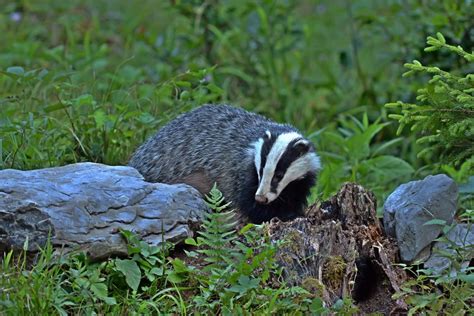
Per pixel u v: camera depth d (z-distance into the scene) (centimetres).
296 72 2052
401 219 1027
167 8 1877
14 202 985
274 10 1886
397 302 965
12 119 1342
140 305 928
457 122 1028
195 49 1841
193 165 1247
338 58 1997
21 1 2245
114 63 1955
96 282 941
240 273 943
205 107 1305
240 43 1883
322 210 1079
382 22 1830
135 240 993
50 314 902
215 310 938
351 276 982
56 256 970
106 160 1291
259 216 1214
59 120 1382
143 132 1356
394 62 1772
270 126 1258
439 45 1035
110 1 2417
